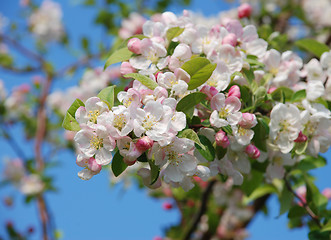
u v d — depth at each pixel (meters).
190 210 1.90
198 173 0.98
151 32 1.07
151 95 0.96
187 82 0.98
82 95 2.00
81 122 0.94
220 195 2.02
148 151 0.94
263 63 1.11
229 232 2.16
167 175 0.97
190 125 0.99
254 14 2.08
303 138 1.05
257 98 1.06
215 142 1.02
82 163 0.95
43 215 1.96
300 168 1.20
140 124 0.93
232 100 0.99
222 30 1.06
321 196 1.20
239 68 1.05
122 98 0.95
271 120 1.04
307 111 1.05
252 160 1.12
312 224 1.21
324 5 2.19
